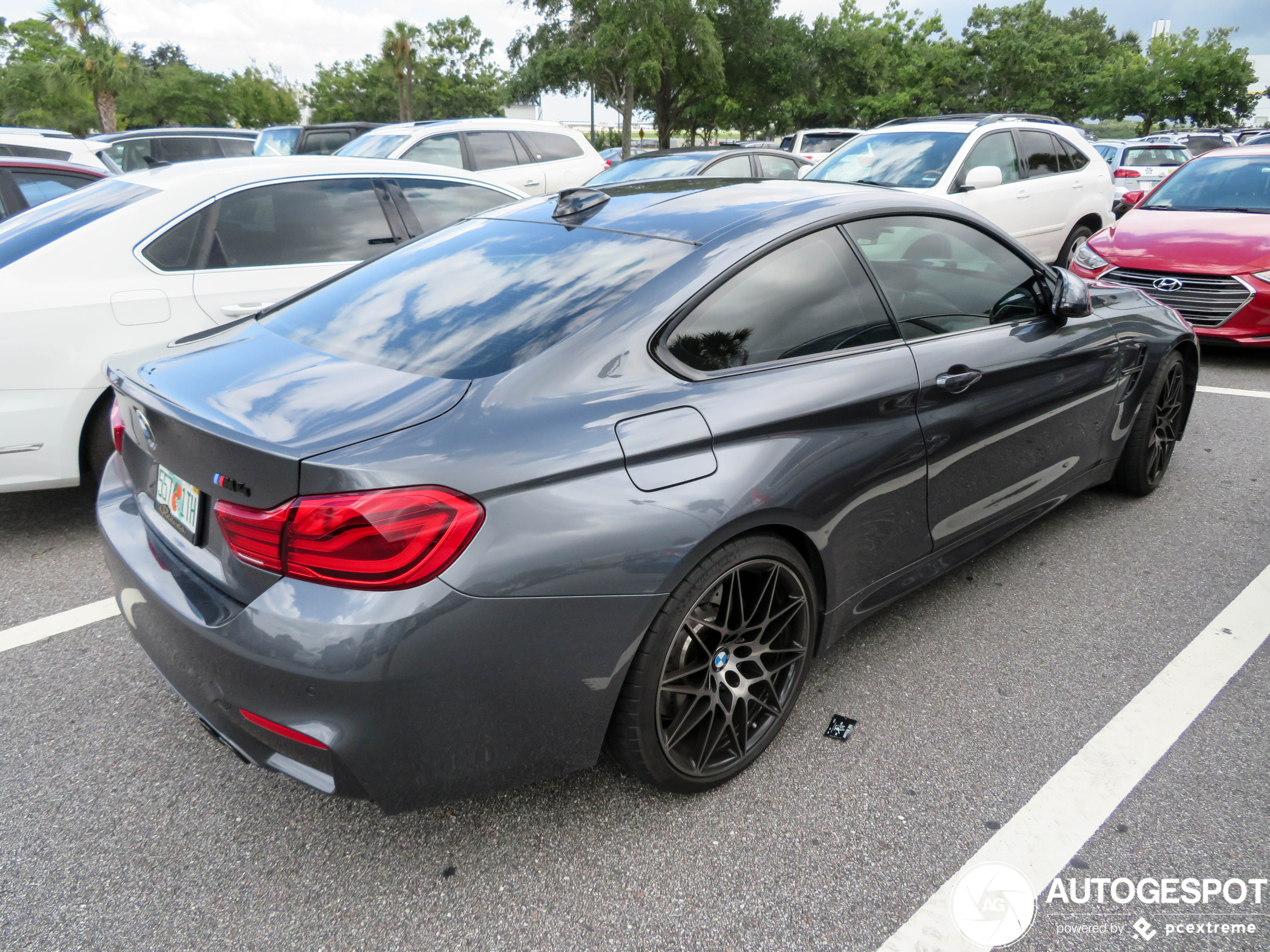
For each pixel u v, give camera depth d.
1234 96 52.94
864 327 2.46
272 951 1.80
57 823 2.15
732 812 2.17
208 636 1.73
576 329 2.00
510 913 1.89
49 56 48.53
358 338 2.21
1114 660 2.81
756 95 41.00
